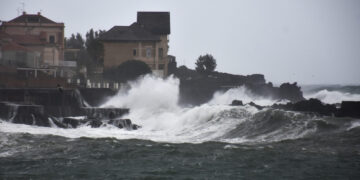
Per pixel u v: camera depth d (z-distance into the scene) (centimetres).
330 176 11400
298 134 15612
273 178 11300
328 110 19738
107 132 18875
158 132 19100
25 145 15012
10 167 12306
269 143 15038
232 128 17600
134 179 11250
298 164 12475
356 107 18100
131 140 16262
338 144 14325
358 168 12006
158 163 12781
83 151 14238
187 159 13212
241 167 12288
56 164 12638
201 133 17762
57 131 18400
